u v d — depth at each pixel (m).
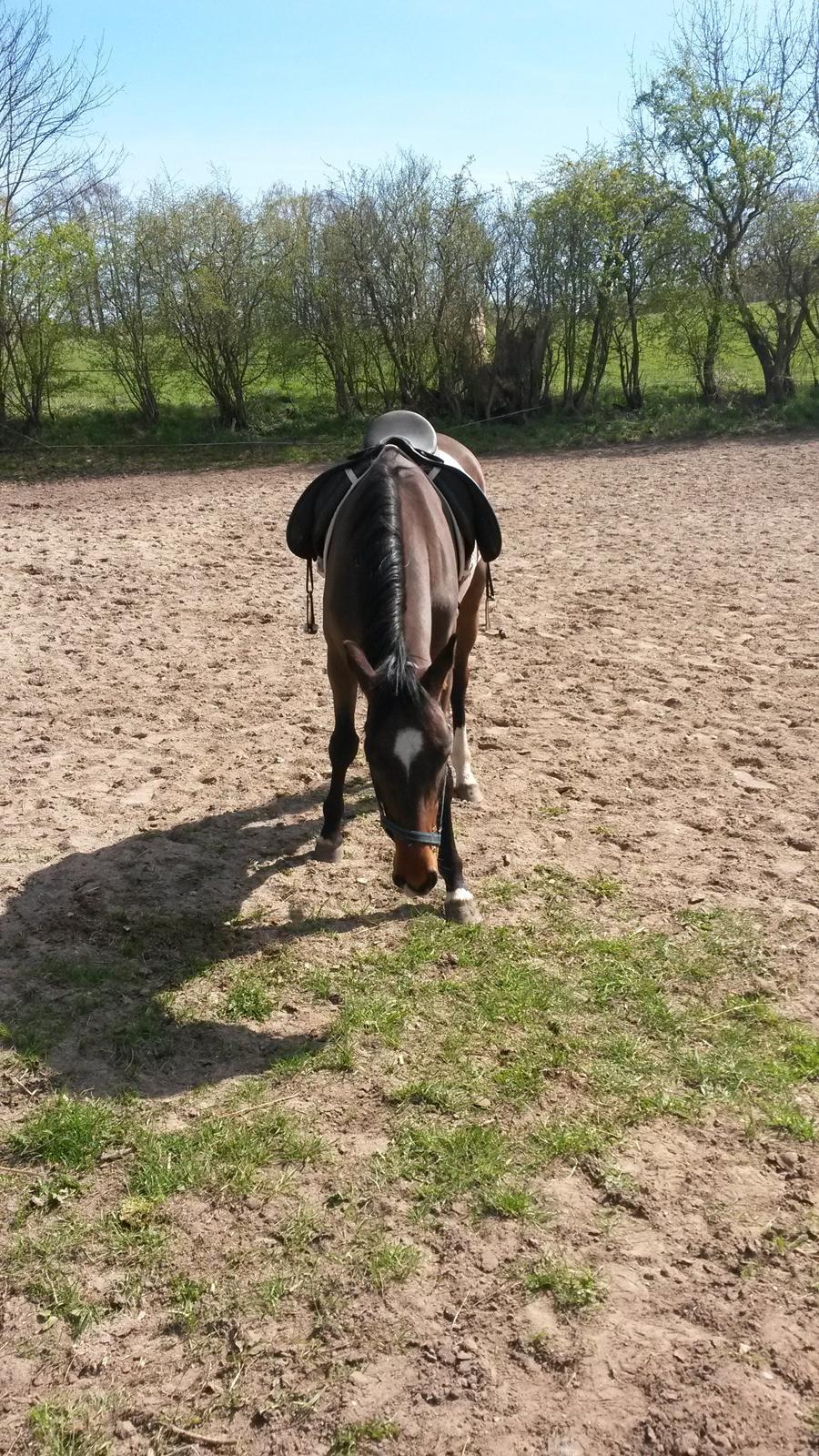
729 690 6.38
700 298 18.14
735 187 17.92
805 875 4.31
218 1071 3.22
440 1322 2.37
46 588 8.72
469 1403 2.19
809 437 16.94
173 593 8.65
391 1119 3.00
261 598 8.52
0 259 15.88
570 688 6.48
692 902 4.12
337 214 17.36
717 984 3.62
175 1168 2.81
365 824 4.86
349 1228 2.63
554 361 19.23
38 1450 2.12
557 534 10.80
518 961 3.75
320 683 6.60
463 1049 3.30
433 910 4.12
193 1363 2.29
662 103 17.88
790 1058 3.26
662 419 18.20
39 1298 2.45
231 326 17.44
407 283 17.61
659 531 10.82
